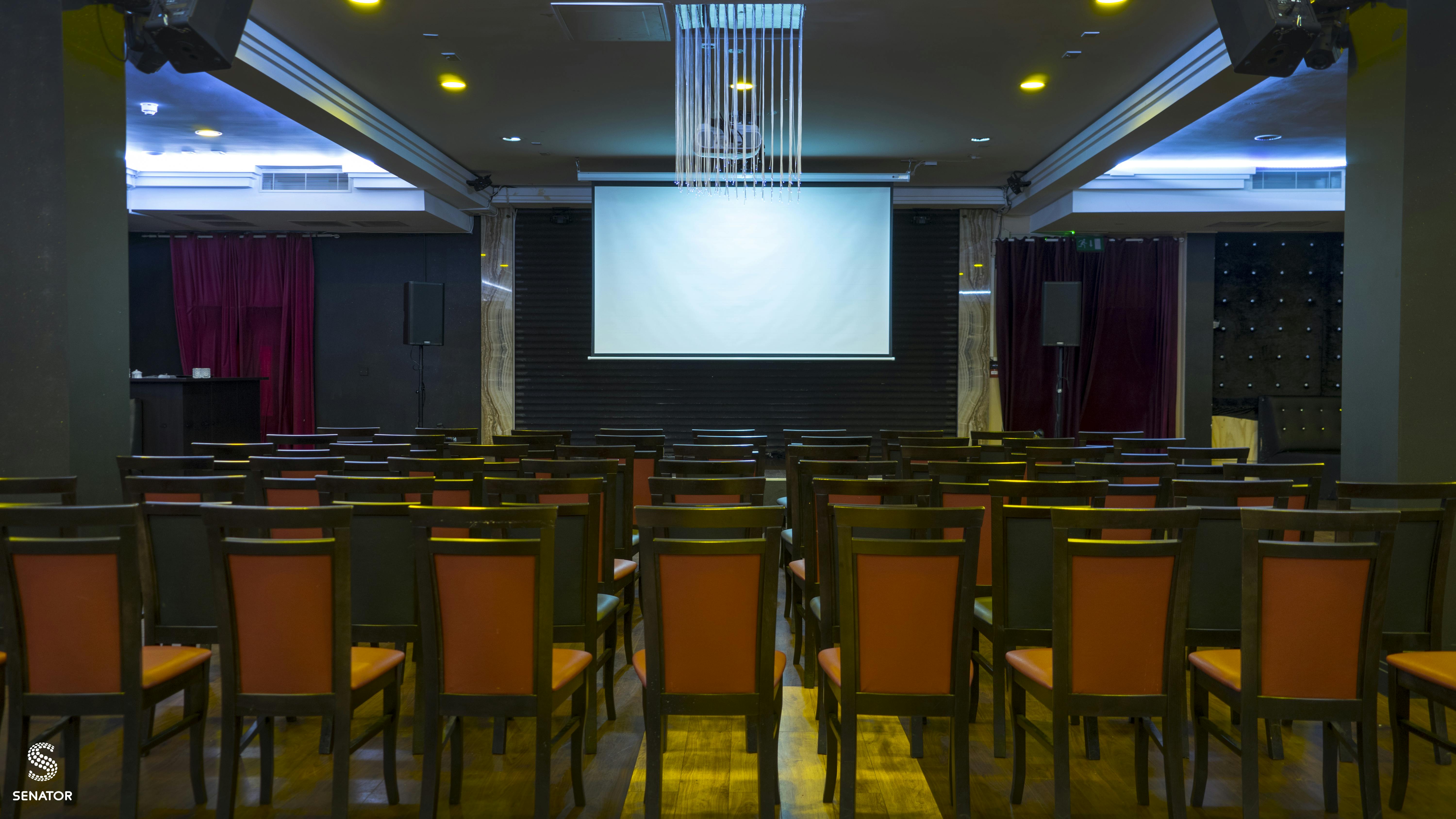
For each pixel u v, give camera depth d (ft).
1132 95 22.04
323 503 9.64
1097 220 31.40
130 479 9.15
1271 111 23.12
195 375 29.22
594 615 9.33
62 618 7.59
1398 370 12.84
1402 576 9.07
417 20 17.66
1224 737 8.19
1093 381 35.32
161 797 8.64
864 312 31.60
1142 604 7.49
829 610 9.57
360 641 9.40
